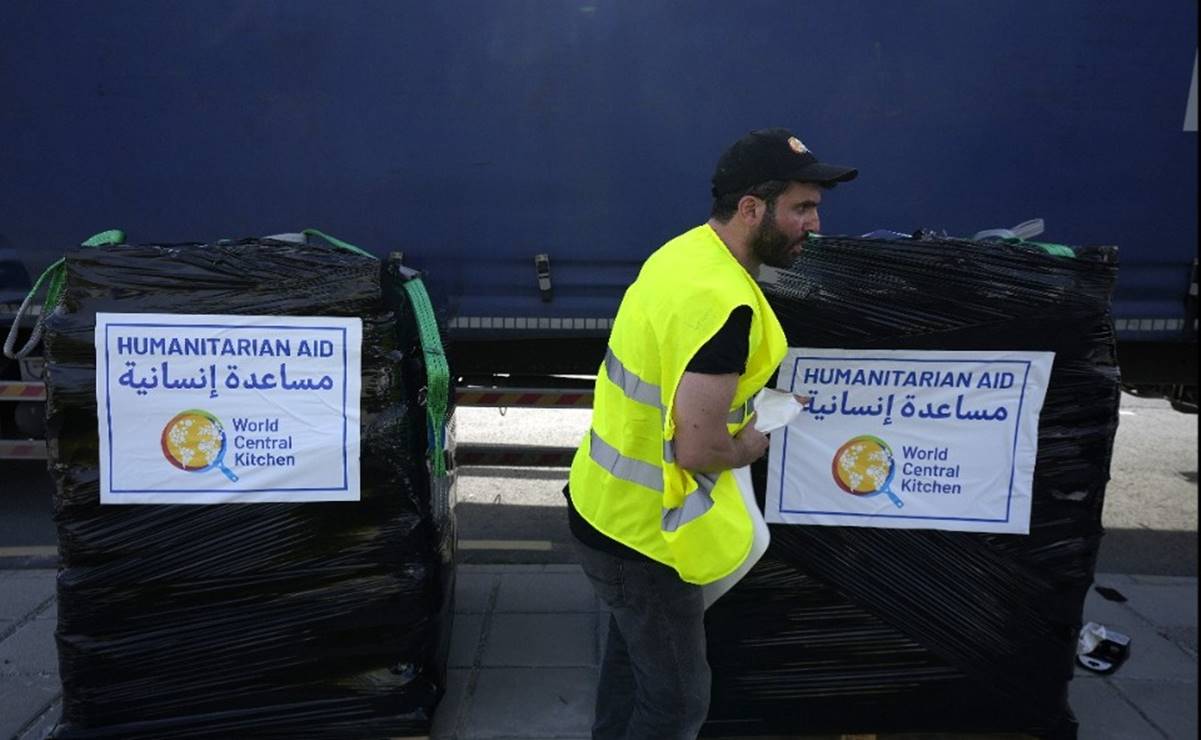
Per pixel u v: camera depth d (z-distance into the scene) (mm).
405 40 3910
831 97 3934
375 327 2350
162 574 2410
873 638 2549
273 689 2520
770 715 2615
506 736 2709
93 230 4086
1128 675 3145
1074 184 4008
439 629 2662
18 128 4000
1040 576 2512
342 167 4035
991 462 2428
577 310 4164
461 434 6105
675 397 1708
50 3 3883
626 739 2141
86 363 2285
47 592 3678
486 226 4090
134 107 3975
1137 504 5117
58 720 2654
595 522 1967
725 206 1861
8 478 5234
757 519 2018
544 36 3895
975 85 3914
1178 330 4133
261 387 2338
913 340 2357
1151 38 3861
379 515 2439
